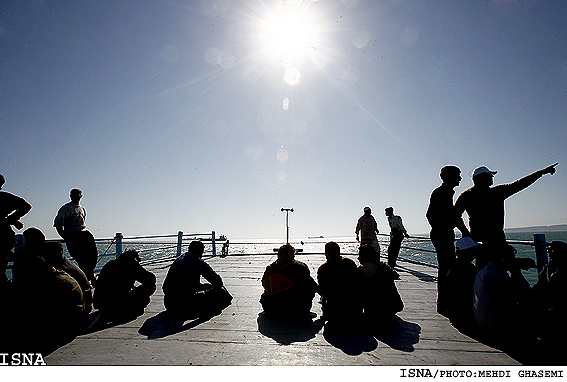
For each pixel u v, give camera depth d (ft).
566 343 8.76
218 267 30.37
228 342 10.28
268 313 13.11
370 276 12.35
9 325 9.02
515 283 9.91
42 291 9.58
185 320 12.81
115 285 12.89
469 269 11.58
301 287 12.79
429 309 14.33
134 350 9.57
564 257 9.08
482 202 12.19
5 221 12.31
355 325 12.07
